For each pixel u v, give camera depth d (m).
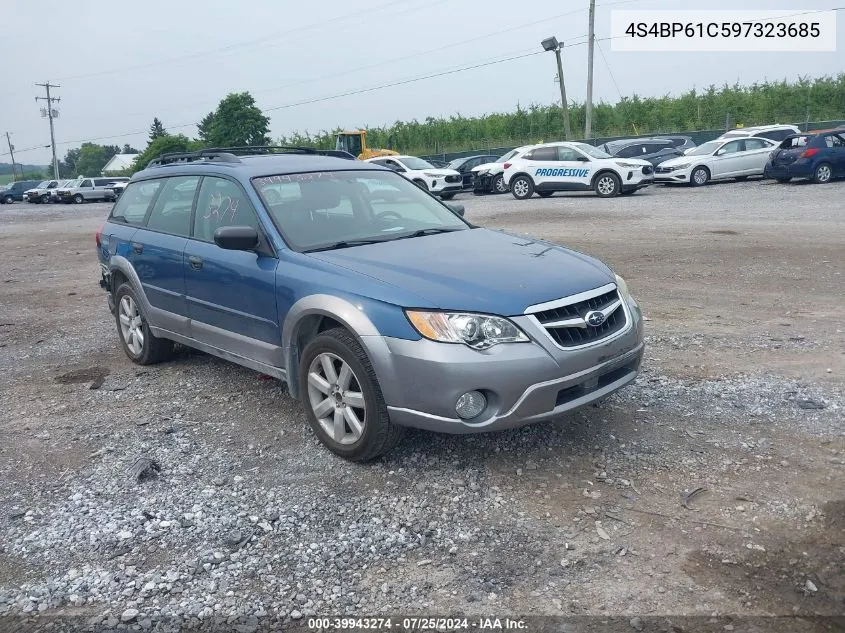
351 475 4.18
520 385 3.79
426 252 4.55
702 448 4.28
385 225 5.18
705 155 23.58
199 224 5.48
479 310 3.81
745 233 12.36
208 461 4.47
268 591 3.18
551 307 3.92
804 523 3.47
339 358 4.17
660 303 7.85
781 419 4.62
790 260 9.75
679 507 3.67
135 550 3.54
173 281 5.62
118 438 4.88
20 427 5.18
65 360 6.93
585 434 4.53
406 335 3.85
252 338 4.94
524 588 3.12
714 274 9.18
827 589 3.01
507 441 4.48
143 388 5.90
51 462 4.57
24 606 3.15
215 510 3.87
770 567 3.17
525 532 3.52
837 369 5.46
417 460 4.31
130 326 6.53
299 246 4.71
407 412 3.92
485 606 3.02
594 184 21.58
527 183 22.91
